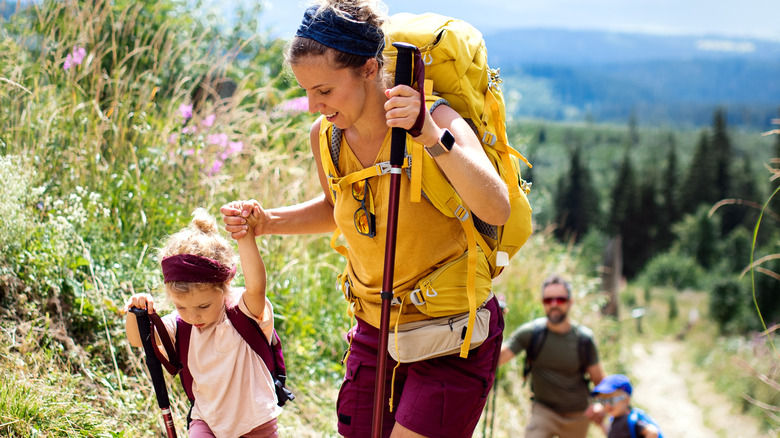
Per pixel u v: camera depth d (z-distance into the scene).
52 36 4.60
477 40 2.24
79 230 3.66
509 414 5.96
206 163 4.54
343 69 1.96
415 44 2.13
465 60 2.14
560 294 4.67
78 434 2.72
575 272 10.12
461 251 2.22
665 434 10.18
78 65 4.59
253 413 2.33
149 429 3.10
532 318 7.39
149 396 3.21
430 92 2.11
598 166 163.75
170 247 2.27
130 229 4.02
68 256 3.49
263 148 5.53
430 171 2.07
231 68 6.11
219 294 2.30
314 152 2.49
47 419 2.71
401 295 2.22
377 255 2.21
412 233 2.14
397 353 2.22
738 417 11.35
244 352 2.35
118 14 5.42
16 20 4.76
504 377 6.46
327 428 3.83
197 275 2.22
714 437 10.35
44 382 2.88
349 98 2.00
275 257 4.41
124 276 3.62
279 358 2.49
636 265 92.06
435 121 2.04
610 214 95.56
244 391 2.34
